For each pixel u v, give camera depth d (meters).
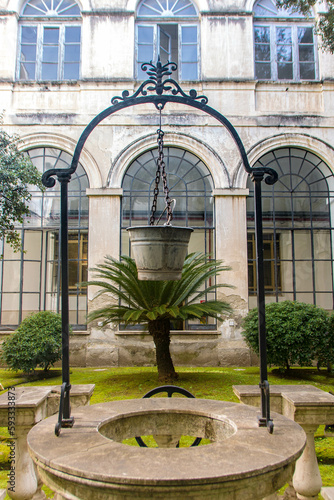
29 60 12.86
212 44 12.73
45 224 12.34
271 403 4.06
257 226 3.39
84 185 12.36
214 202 12.27
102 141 12.33
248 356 11.72
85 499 2.14
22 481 3.44
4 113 12.38
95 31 12.71
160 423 3.41
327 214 12.57
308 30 13.16
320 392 4.03
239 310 11.83
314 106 12.68
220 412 3.30
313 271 12.21
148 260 3.41
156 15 13.05
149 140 12.33
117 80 12.48
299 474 3.55
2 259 11.64
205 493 2.05
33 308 13.76
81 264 12.35
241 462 2.24
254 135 12.44
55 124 12.41
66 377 3.05
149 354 11.66
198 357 11.73
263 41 13.08
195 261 9.16
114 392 7.69
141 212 12.36
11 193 9.85
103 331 11.71
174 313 8.01
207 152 12.34
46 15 13.01
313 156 12.67
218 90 12.56
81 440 2.65
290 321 9.34
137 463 2.24
